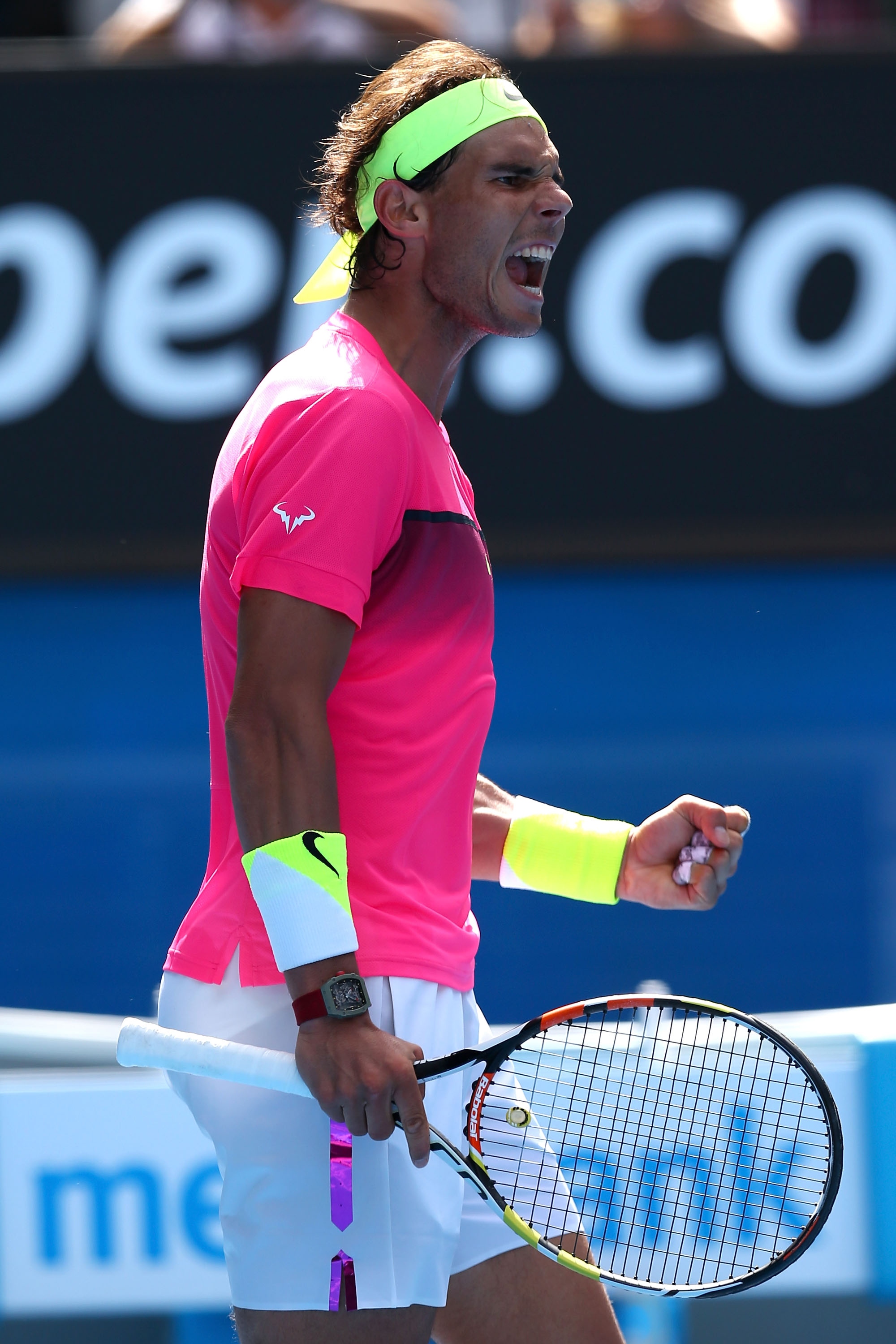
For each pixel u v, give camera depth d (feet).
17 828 60.95
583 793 61.11
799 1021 29.37
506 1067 25.96
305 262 80.02
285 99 80.43
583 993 49.75
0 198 80.64
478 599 22.98
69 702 71.77
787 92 79.56
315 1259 21.57
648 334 79.61
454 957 22.88
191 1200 29.66
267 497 21.18
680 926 54.08
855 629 76.54
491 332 23.80
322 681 20.84
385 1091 19.89
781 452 79.20
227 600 22.81
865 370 79.20
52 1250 29.68
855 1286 29.14
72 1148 29.71
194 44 83.97
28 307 80.38
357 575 21.07
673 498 79.36
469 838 23.88
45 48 85.76
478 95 23.11
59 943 53.72
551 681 72.18
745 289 79.41
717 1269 24.52
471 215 22.99
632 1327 29.86
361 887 22.11
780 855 57.82
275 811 20.38
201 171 80.53
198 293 80.23
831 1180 22.18
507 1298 24.98
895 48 79.61
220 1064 21.04
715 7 86.33
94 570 80.23
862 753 64.85
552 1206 24.82
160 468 80.07
